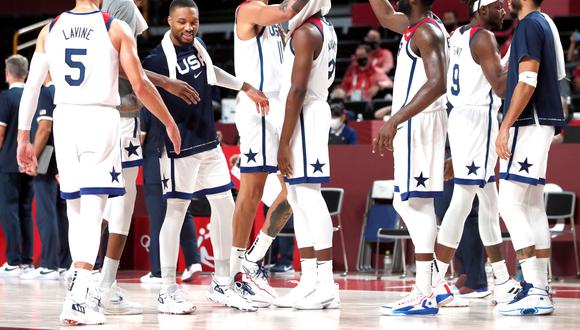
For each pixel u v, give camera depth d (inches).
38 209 567.2
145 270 666.2
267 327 291.4
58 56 301.9
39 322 309.4
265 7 353.7
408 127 339.3
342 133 685.3
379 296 433.4
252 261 377.1
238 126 368.2
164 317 327.6
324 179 343.9
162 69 348.8
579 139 613.9
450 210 382.3
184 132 349.1
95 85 300.7
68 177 303.9
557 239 594.6
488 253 401.7
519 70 339.6
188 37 350.0
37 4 1253.1
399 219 615.5
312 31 339.9
